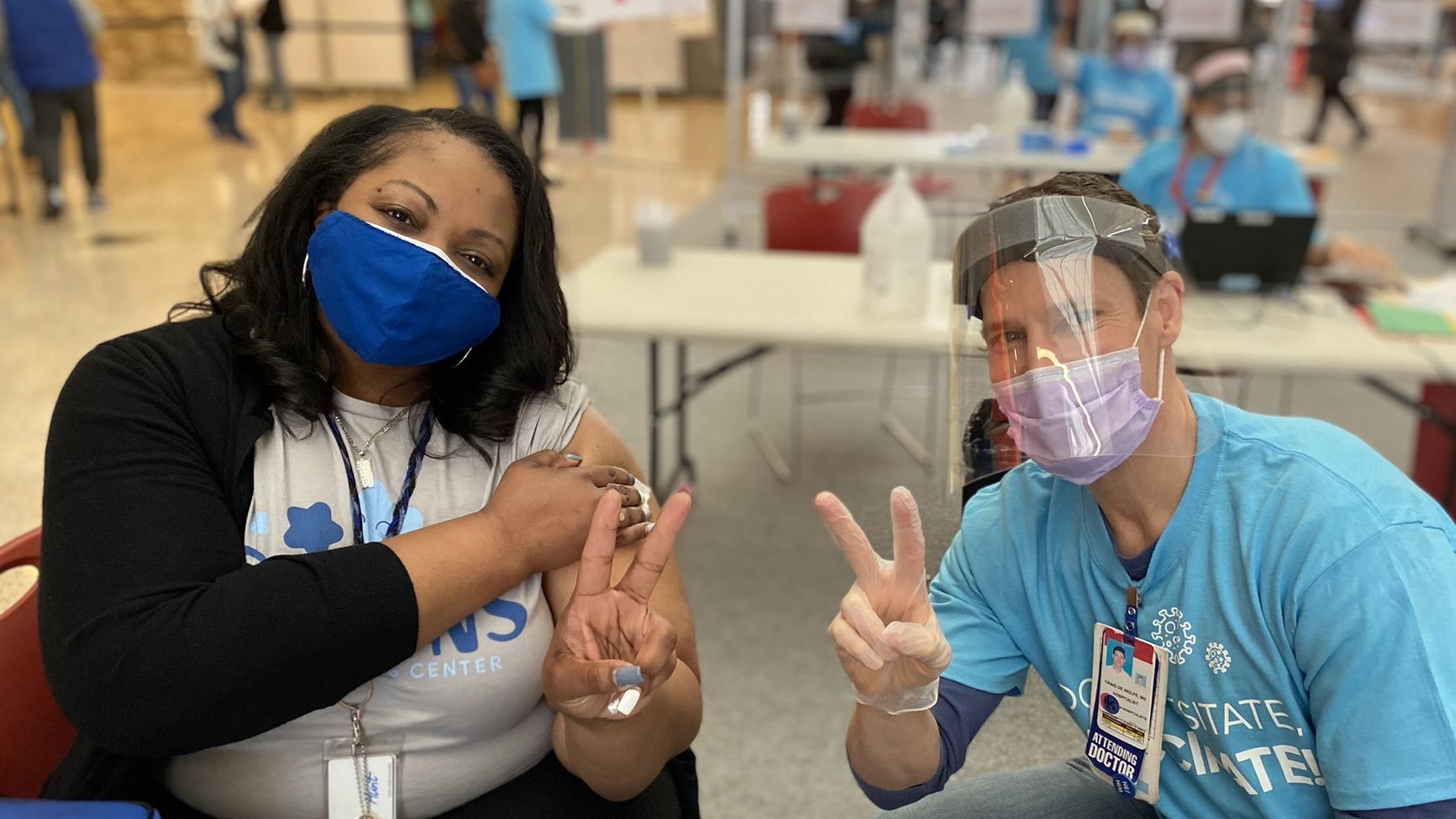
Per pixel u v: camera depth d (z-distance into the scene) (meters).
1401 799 0.86
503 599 1.11
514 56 7.22
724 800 1.93
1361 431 3.64
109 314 3.94
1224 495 0.96
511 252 1.13
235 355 1.13
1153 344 0.94
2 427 2.73
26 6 5.48
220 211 5.87
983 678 1.15
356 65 11.13
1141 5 6.04
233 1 8.28
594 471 1.12
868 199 3.53
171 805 1.15
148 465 1.02
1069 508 1.08
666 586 1.17
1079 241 0.93
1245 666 0.96
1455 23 7.12
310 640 0.95
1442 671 0.86
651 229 3.02
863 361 4.54
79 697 0.96
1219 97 3.21
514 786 1.19
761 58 7.66
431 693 1.09
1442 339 2.29
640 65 11.23
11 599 1.56
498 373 1.18
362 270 1.03
